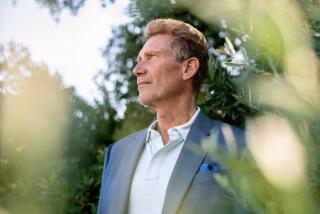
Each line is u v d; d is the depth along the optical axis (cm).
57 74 387
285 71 48
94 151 427
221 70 247
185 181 173
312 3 52
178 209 170
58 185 331
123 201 191
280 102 48
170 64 204
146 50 208
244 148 47
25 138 329
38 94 356
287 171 41
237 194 45
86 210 353
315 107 47
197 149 47
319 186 43
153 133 201
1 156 357
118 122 472
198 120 194
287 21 47
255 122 49
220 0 51
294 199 41
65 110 383
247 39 54
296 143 42
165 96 202
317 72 48
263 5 48
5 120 336
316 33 54
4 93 350
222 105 253
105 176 213
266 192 44
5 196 334
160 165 190
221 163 45
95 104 454
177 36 208
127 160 201
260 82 51
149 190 187
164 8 134
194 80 209
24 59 376
